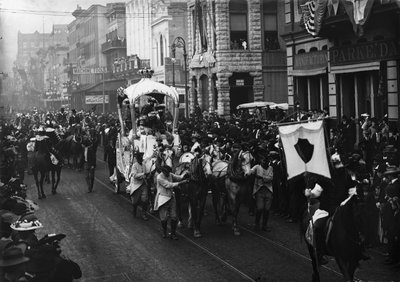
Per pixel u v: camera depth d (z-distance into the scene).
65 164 33.06
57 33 61.53
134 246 14.30
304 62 34.50
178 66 54.06
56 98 58.47
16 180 14.52
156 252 13.68
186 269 12.13
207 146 18.67
